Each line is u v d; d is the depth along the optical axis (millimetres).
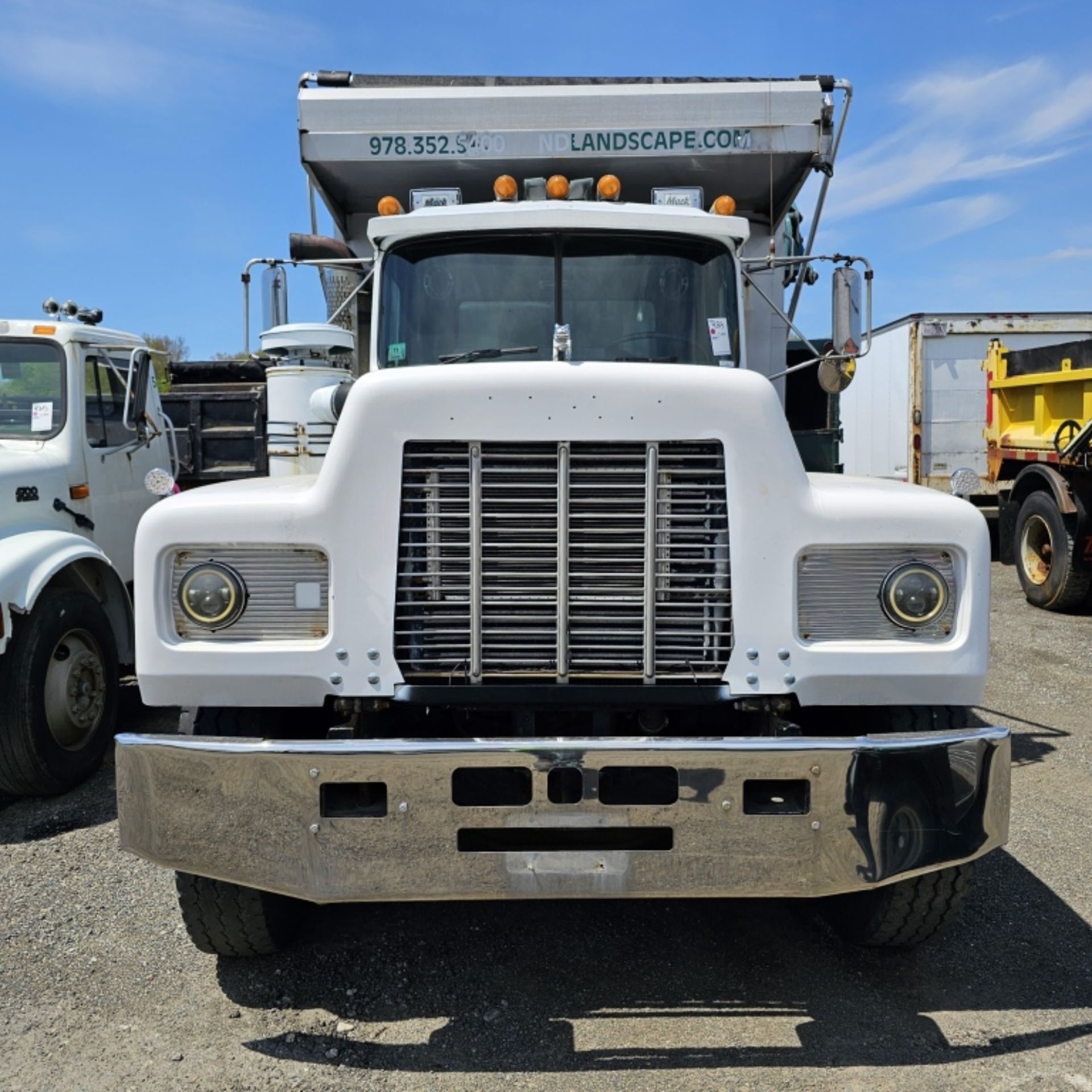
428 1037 2912
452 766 2578
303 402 4457
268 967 3301
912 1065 2754
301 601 2787
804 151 4652
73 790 4988
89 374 5805
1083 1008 3027
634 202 4812
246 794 2621
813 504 2770
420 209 4367
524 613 2775
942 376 13070
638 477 2746
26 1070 2775
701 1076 2719
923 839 2646
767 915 3674
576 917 3658
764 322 4840
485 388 2711
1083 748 5488
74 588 5281
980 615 2789
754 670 2771
